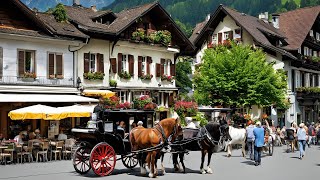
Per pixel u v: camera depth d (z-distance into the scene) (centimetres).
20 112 2317
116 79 3603
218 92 3997
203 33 5097
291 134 3070
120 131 1825
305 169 2084
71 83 3222
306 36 5416
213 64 4016
